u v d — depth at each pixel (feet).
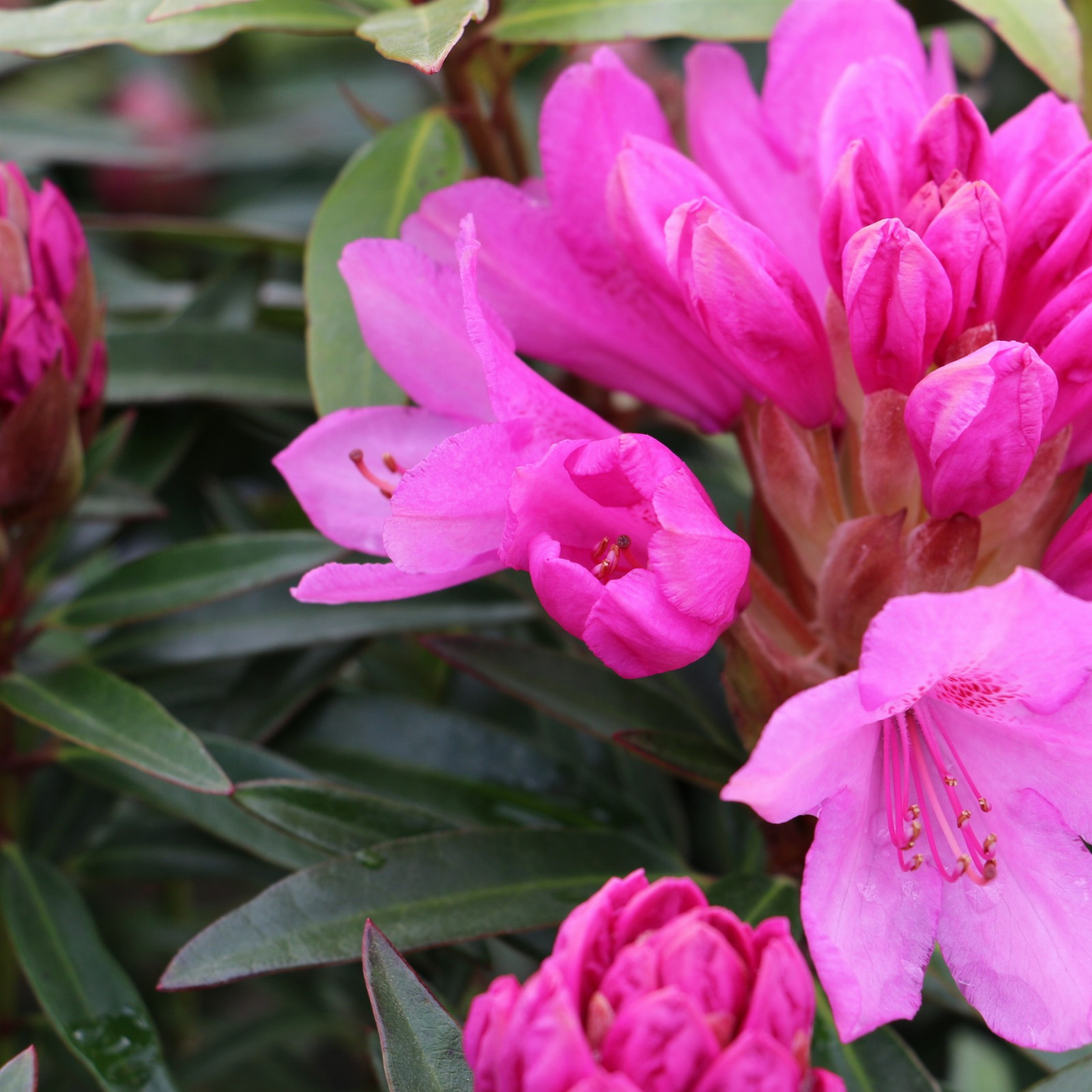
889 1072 1.86
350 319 1.97
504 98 2.12
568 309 1.91
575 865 1.92
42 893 2.02
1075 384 1.79
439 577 1.81
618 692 1.99
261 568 2.05
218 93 3.43
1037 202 1.81
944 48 1.96
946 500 1.79
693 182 1.86
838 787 1.75
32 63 2.81
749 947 1.68
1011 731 1.79
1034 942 1.77
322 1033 2.56
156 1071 1.95
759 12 1.98
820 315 1.86
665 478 1.75
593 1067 1.65
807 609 1.92
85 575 2.37
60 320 1.95
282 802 1.91
